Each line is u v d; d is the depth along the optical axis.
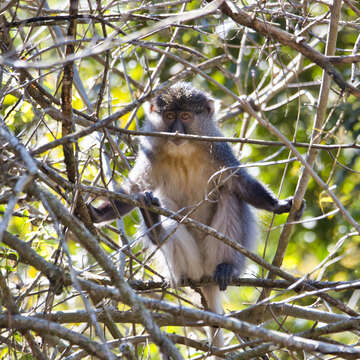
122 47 11.99
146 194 10.23
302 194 9.71
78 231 6.34
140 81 14.66
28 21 8.21
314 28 13.18
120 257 10.14
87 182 12.13
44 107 9.35
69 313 8.52
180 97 11.87
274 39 9.54
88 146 11.52
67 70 7.29
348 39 14.38
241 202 11.89
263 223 14.35
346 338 12.66
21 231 10.45
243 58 15.49
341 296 13.50
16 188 5.25
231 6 8.38
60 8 11.74
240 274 11.62
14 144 5.72
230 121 16.08
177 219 8.30
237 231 11.60
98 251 6.34
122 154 11.15
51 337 7.91
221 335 10.21
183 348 11.54
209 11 6.89
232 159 11.70
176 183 11.83
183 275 11.32
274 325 13.18
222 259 11.23
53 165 11.83
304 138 15.01
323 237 14.88
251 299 13.94
